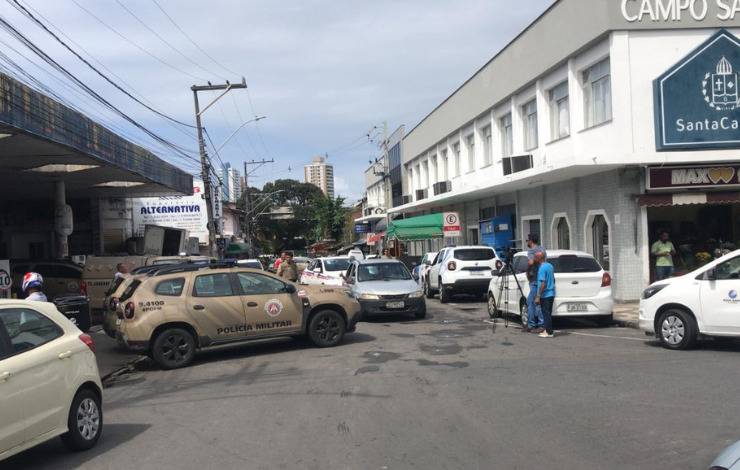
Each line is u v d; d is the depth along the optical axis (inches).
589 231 757.9
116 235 1227.2
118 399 349.7
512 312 577.6
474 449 230.5
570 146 766.5
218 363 443.8
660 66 663.1
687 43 663.1
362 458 225.8
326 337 485.4
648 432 242.2
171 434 271.7
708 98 653.9
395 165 1898.4
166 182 983.6
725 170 656.4
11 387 220.1
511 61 930.1
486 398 302.8
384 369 385.7
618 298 684.7
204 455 239.3
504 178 860.6
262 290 468.8
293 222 3462.1
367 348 470.9
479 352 433.1
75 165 816.3
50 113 551.5
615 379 332.2
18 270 815.7
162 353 433.7
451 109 1263.5
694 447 223.9
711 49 654.5
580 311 526.0
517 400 296.5
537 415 270.5
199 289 450.0
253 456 234.4
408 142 1710.1
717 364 360.2
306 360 432.5
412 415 279.0
